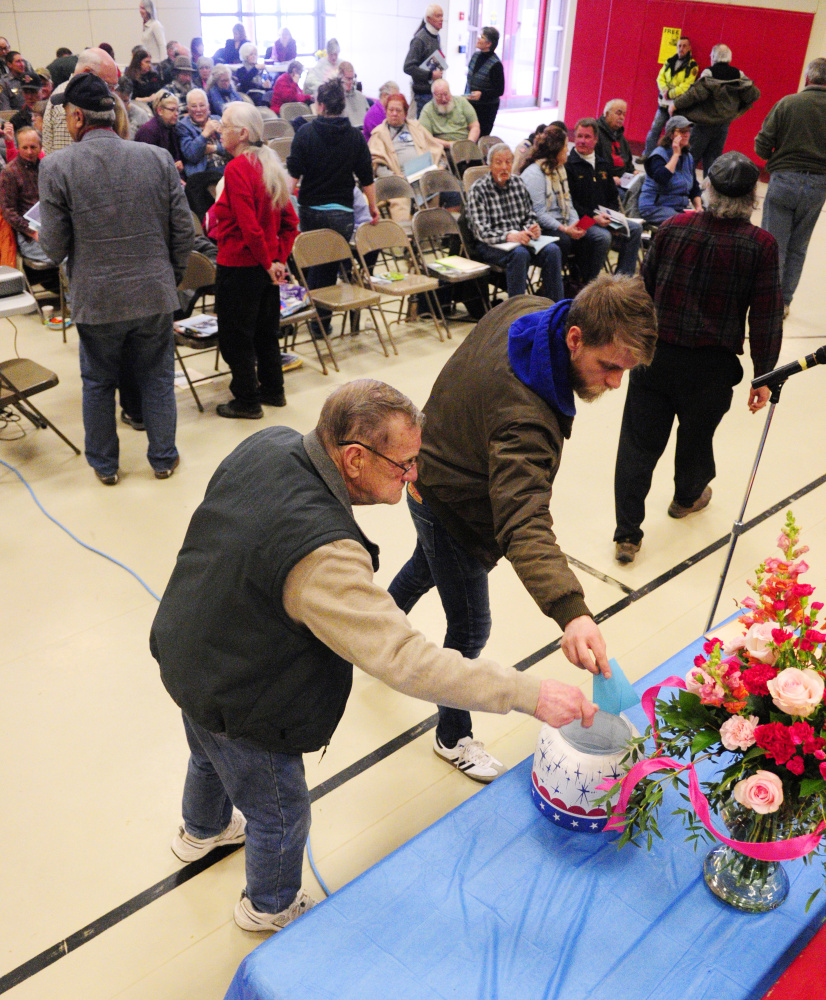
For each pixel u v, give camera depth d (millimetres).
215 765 1687
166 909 2043
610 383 1731
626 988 1309
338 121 5203
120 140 3289
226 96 8508
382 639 1341
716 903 1454
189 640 1480
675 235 2908
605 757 1537
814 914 1441
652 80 10477
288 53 11281
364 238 5273
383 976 1312
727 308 2930
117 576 3227
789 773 1270
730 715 1318
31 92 7508
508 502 1693
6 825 2234
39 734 2518
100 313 3373
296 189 5523
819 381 5238
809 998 1322
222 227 3920
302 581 1343
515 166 6113
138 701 2656
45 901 2049
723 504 3896
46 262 5281
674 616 3156
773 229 5965
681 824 1602
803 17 8938
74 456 4059
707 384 3100
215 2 12438
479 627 2213
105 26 10938
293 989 1289
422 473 2006
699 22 9773
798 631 1373
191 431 4332
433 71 8547
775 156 5824
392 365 5199
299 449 1444
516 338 1784
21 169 5203
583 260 5945
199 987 1870
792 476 4141
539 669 2850
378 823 2277
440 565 2119
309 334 5605
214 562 1428
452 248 6020
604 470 4184
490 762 2412
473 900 1442
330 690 1553
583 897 1456
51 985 1866
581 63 11102
